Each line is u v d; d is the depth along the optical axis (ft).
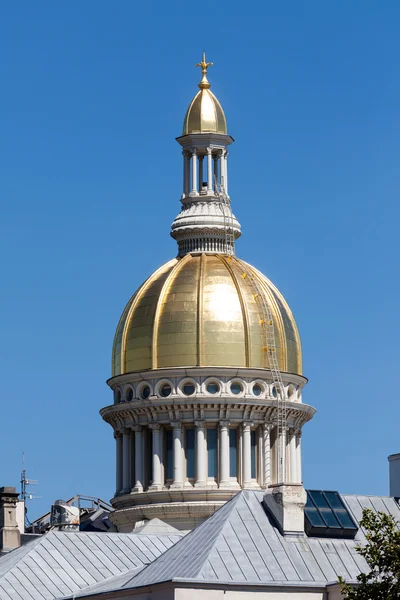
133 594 452.76
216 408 627.05
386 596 411.95
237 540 455.22
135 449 636.48
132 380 638.12
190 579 437.99
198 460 625.41
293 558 454.40
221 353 630.74
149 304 642.63
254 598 440.04
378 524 423.23
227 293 637.71
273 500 463.83
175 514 622.13
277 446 629.92
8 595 506.07
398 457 531.09
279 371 634.43
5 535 579.48
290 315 650.84
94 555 526.98
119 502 635.66
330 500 476.95
